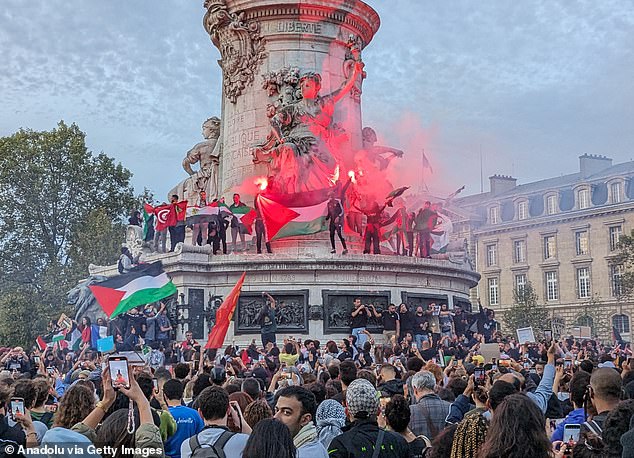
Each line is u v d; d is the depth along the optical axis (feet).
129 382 20.43
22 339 177.06
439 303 100.17
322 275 93.40
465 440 18.07
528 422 16.08
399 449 21.35
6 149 218.38
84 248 197.98
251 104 111.04
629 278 214.90
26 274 215.92
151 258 98.22
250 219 99.86
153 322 85.30
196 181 124.26
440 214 121.60
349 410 21.99
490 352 63.00
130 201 232.53
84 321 86.74
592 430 20.34
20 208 216.54
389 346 76.69
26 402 26.89
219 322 59.57
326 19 110.93
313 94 106.32
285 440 16.96
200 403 21.65
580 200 273.33
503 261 293.02
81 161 224.53
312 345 70.90
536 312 249.75
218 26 114.01
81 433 20.61
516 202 292.40
